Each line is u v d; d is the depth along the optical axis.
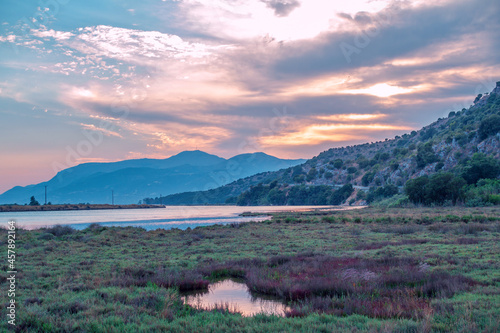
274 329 8.77
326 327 8.69
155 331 8.80
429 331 8.12
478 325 8.47
